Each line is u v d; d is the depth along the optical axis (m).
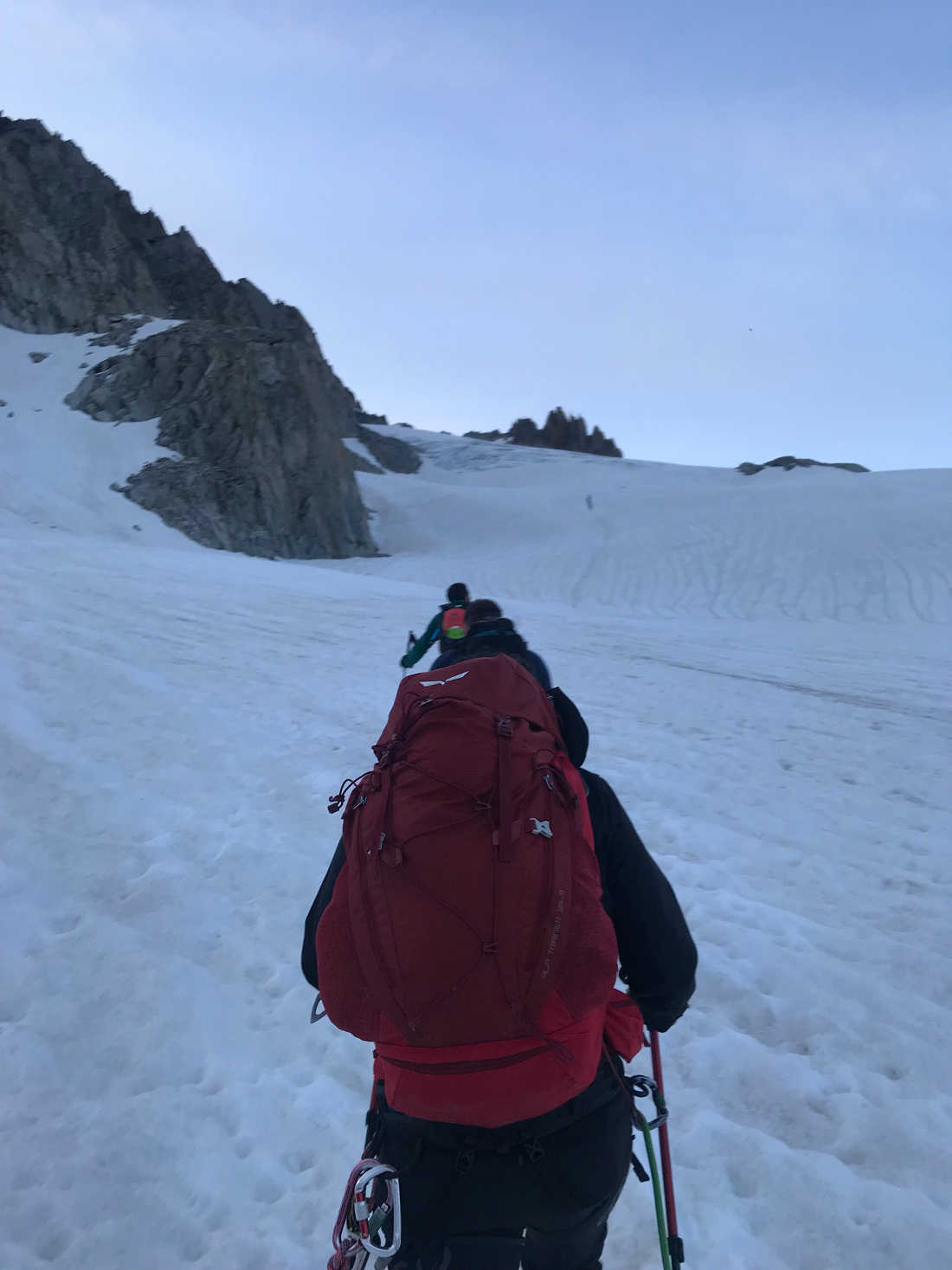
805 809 6.74
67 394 57.25
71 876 5.43
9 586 16.53
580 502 65.25
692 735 8.95
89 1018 4.09
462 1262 1.90
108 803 6.50
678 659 13.99
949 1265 2.73
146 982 4.34
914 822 6.44
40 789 6.71
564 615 20.83
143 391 57.41
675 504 58.81
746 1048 3.85
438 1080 1.79
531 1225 1.93
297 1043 4.00
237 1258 2.90
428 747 1.96
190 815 6.43
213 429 55.56
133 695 9.46
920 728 9.27
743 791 7.16
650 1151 2.29
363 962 1.82
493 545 55.03
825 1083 3.60
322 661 12.30
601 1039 1.98
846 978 4.35
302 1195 3.16
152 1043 3.92
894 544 34.50
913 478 54.97
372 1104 2.09
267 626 15.19
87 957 4.56
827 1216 2.94
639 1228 2.96
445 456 120.81
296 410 60.12
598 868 1.93
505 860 1.80
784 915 5.00
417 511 68.50
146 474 50.78
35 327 67.50
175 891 5.28
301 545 56.56
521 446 127.19
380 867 1.86
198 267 91.31
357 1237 1.85
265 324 95.56
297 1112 3.57
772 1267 2.79
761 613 27.84
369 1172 1.82
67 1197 3.11
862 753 8.28
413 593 23.89
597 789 2.11
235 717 9.02
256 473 54.69
